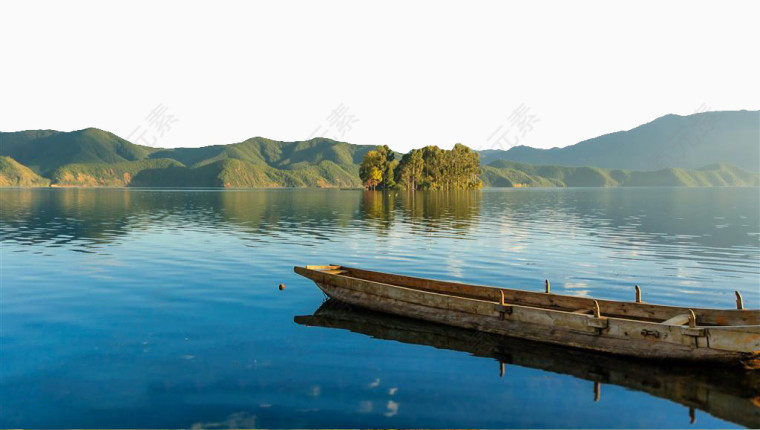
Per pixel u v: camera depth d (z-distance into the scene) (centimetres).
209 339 1450
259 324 1603
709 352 1223
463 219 5881
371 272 2028
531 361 1306
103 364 1252
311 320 1656
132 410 1013
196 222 5369
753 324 1332
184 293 2011
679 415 1026
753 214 7131
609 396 1105
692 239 3919
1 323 1591
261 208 8231
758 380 1192
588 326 1372
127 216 6309
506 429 955
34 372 1202
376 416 996
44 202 10375
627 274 2466
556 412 1030
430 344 1428
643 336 1303
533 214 6925
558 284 2244
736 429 968
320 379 1175
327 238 3869
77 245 3419
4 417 984
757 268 2630
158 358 1295
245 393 1094
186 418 981
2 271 2452
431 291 1873
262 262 2744
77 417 987
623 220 5906
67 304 1830
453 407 1042
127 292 2020
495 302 1602
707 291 2100
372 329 1562
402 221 5538
